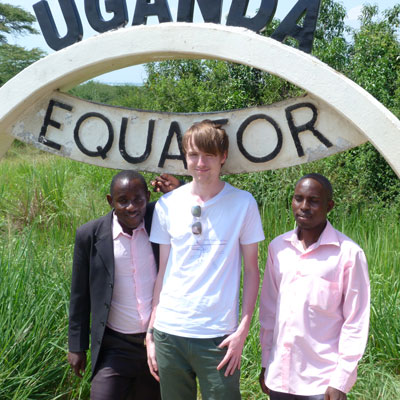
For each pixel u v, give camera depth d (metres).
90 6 2.73
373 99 2.26
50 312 3.39
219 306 2.15
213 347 2.15
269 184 6.53
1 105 2.86
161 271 2.33
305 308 2.12
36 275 3.63
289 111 2.49
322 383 2.09
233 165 2.62
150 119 2.74
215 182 2.24
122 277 2.41
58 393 3.19
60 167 7.75
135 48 2.61
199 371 2.19
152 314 2.34
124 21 2.68
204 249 2.18
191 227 2.21
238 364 2.18
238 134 2.59
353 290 2.07
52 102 2.88
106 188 7.17
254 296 2.22
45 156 9.15
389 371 3.52
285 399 2.15
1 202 6.39
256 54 2.40
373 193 6.96
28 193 6.32
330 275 2.12
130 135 2.78
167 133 2.72
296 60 2.34
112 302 2.43
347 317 2.08
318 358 2.10
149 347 2.32
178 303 2.18
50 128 2.90
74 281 2.49
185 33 2.51
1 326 3.01
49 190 6.55
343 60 9.29
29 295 3.30
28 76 2.80
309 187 2.14
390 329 3.62
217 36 2.46
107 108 2.80
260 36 2.39
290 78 2.36
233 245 2.18
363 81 8.19
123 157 2.80
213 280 2.15
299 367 2.12
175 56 2.66
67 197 6.66
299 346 2.12
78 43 2.71
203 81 8.88
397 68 8.32
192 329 2.14
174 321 2.18
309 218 2.14
